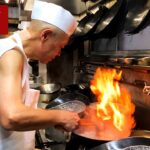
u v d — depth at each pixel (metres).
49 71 3.00
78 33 2.18
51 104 1.52
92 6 2.37
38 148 1.54
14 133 1.01
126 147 0.93
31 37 0.97
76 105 1.45
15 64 0.87
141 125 1.67
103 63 2.01
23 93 0.98
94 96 2.02
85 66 2.55
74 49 2.74
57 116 0.92
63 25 0.98
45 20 0.95
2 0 2.68
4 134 0.98
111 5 2.04
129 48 1.94
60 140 1.47
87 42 2.67
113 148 0.93
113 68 1.95
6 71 0.85
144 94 1.62
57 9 0.96
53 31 0.96
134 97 1.75
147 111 1.60
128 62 1.60
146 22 1.49
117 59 1.75
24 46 0.97
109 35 1.96
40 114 0.87
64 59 2.97
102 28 1.88
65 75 3.00
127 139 0.96
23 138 1.05
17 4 2.88
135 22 1.50
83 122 1.22
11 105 0.81
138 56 1.71
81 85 2.27
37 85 2.66
